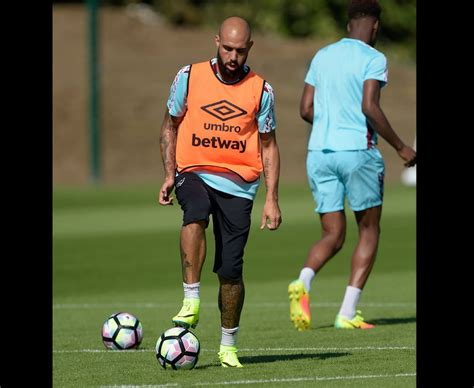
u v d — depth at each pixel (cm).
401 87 14600
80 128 12888
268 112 2755
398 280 4972
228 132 2736
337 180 3672
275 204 2795
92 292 4716
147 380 2566
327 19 17112
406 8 16675
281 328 3578
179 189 2756
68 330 3575
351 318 3581
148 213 8394
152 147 12762
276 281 5025
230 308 2750
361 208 3638
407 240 6581
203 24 17162
